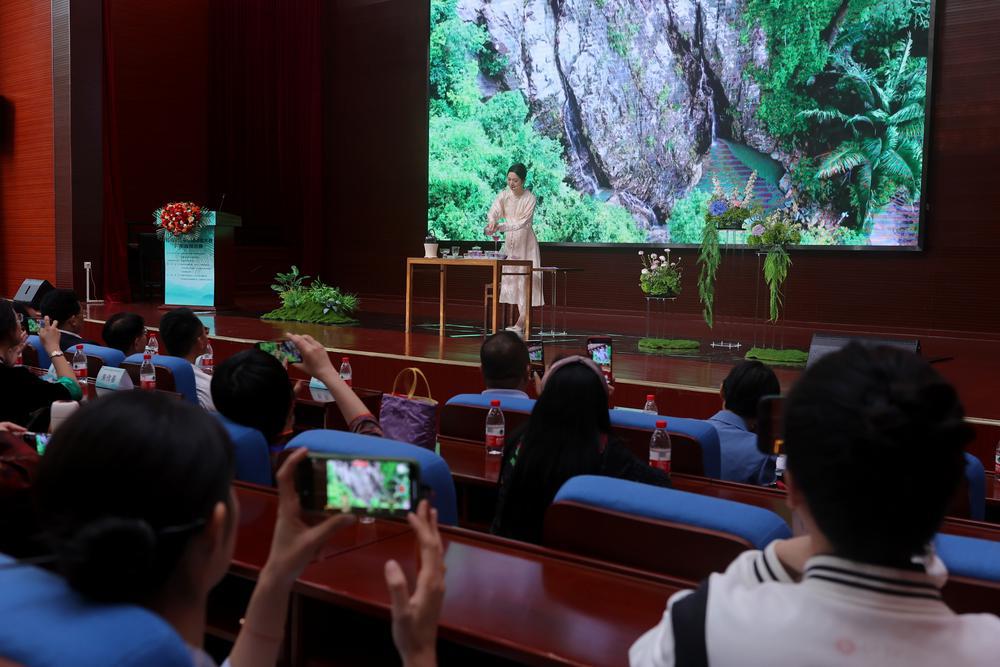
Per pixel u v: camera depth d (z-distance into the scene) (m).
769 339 8.98
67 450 0.77
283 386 2.36
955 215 9.42
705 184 10.74
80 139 11.83
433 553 0.97
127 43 13.62
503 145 12.22
